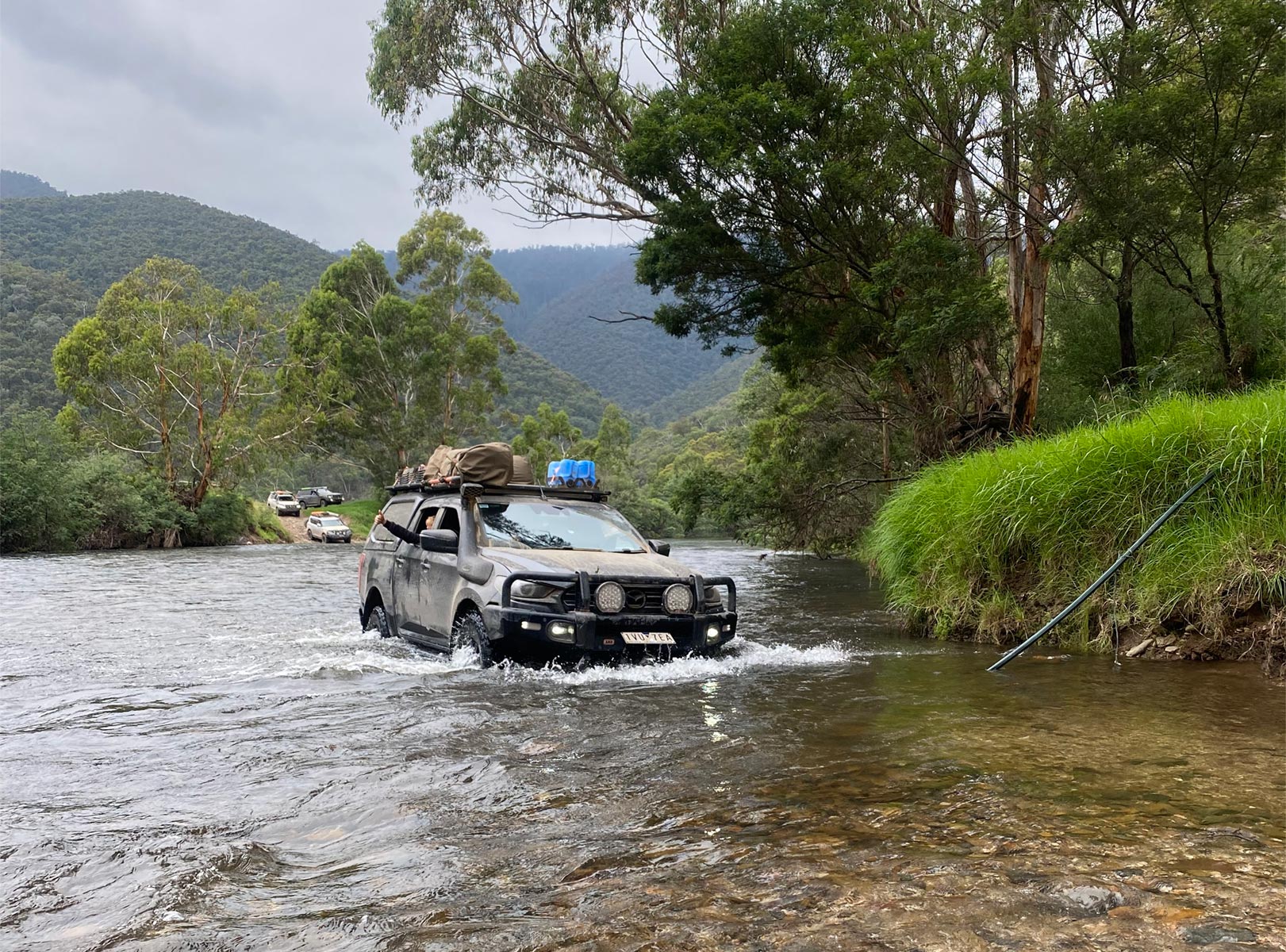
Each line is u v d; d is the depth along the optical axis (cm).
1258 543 734
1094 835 300
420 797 374
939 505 1004
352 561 2994
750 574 2114
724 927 232
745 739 466
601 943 225
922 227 1672
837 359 2094
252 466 5394
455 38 2273
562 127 2353
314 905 260
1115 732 466
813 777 388
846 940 221
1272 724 481
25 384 10562
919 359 1572
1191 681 621
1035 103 1407
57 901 266
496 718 530
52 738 493
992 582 933
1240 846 287
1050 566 882
